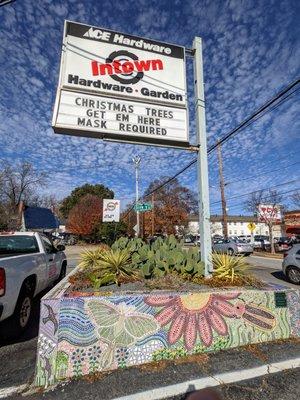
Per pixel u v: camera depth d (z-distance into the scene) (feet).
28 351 13.85
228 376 10.63
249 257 66.28
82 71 17.29
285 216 114.01
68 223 167.63
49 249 24.97
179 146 18.44
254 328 13.55
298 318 14.48
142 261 17.98
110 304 11.84
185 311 12.65
